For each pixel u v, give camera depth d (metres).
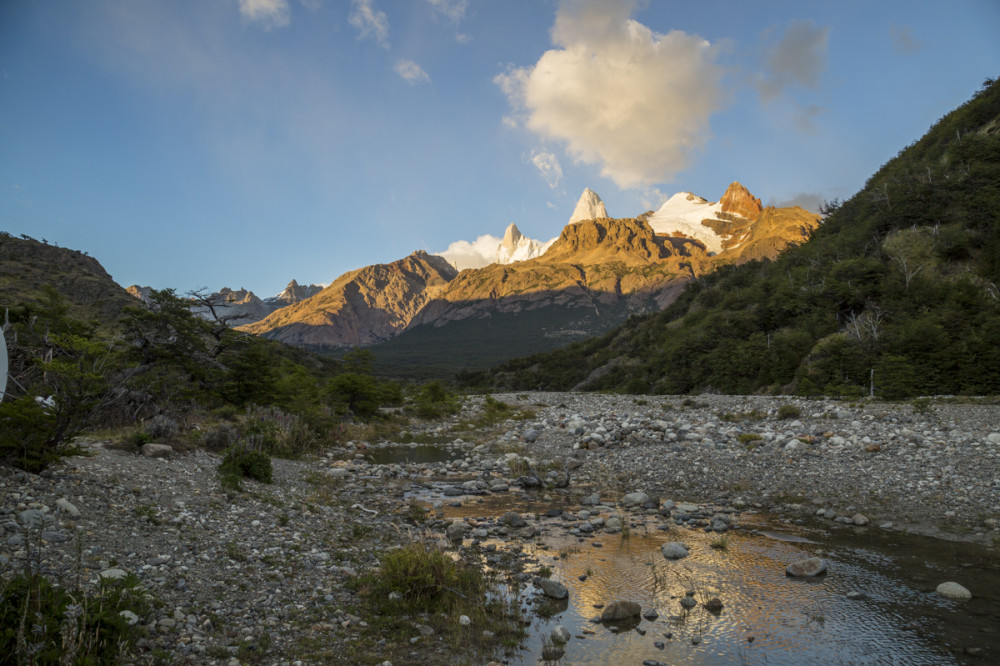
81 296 83.12
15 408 9.08
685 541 11.35
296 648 6.13
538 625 7.50
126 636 5.21
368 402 37.88
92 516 8.34
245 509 11.02
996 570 9.14
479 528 12.37
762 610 7.92
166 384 24.47
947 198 62.28
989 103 81.25
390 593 7.96
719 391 62.56
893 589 8.51
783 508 13.71
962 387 38.66
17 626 4.57
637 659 6.54
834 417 24.81
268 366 33.25
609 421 30.97
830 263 69.12
